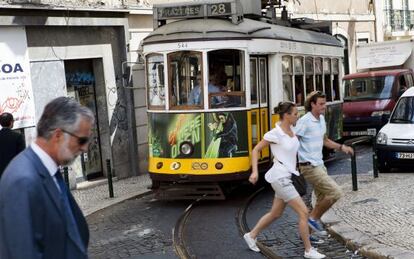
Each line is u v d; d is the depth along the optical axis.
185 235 8.74
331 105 15.91
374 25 31.59
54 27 13.40
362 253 7.04
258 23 12.13
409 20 35.31
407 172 12.91
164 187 11.18
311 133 7.52
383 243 7.11
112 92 15.06
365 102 19.81
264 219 7.50
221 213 10.18
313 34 15.11
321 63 15.23
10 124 8.20
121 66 15.38
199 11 11.48
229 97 11.04
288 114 7.03
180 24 11.39
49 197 3.04
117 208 11.31
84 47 14.24
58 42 13.52
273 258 7.25
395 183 11.09
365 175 12.57
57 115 3.12
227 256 7.46
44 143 3.14
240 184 12.15
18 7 12.20
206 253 7.67
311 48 14.27
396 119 13.73
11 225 2.89
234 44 11.00
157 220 9.94
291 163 7.12
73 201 3.32
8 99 12.21
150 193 12.70
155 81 11.36
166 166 11.05
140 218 10.20
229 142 10.92
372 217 8.48
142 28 16.22
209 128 10.85
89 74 14.82
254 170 7.12
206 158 10.81
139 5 15.88
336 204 9.52
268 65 12.04
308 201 10.65
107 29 14.98
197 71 10.95
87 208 11.28
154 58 11.36
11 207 2.91
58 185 3.20
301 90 13.56
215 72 10.98
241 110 11.10
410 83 21.59
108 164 12.30
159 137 11.20
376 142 13.09
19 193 2.93
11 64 12.29
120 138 15.27
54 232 3.04
